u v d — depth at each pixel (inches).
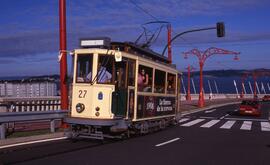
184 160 456.1
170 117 886.4
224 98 3580.2
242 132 823.7
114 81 598.2
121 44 643.5
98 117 587.8
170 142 624.4
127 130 649.0
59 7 716.0
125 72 624.1
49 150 504.4
